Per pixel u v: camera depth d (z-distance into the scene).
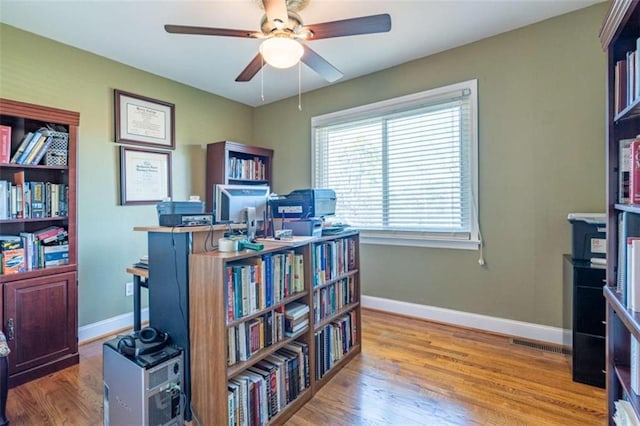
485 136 2.76
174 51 2.84
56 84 2.62
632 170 1.23
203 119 3.79
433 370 2.20
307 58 2.21
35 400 1.91
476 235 2.82
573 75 2.40
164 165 3.38
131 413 1.51
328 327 2.18
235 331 1.59
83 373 2.22
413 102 3.13
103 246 2.89
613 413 1.38
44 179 2.49
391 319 3.17
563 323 2.39
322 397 1.94
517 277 2.65
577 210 2.41
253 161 4.07
